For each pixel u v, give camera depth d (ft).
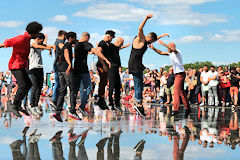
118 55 25.66
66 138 12.54
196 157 9.54
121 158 9.29
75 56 21.18
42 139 12.18
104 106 26.84
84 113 22.61
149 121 20.44
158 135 13.92
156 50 25.59
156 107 39.04
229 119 22.97
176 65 25.30
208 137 13.57
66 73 20.36
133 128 16.29
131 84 58.39
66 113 25.62
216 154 10.03
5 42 18.38
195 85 49.93
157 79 56.54
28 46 19.12
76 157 9.26
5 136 12.83
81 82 22.84
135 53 23.27
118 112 28.43
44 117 21.99
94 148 10.69
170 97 51.16
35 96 24.88
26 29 19.15
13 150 10.05
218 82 45.55
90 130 15.11
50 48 23.71
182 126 17.66
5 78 63.52
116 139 12.63
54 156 9.31
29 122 18.42
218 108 39.88
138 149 10.68
